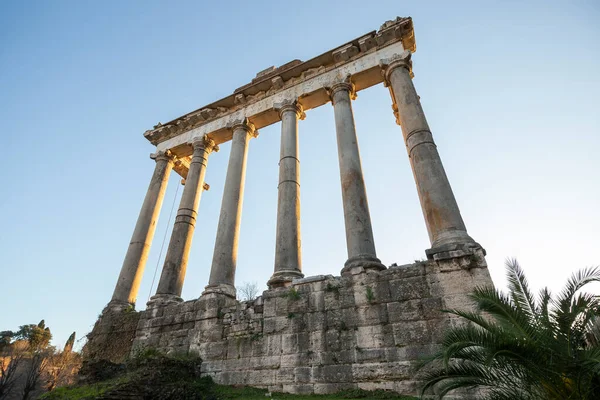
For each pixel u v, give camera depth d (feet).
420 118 57.62
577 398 24.20
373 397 38.14
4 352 138.21
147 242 76.48
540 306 30.40
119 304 67.67
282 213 60.29
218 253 62.39
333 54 74.59
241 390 44.88
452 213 47.19
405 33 71.92
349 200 55.36
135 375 41.01
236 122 80.12
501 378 27.35
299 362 44.96
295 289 50.85
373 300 45.01
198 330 55.11
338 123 65.92
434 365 37.42
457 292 41.01
